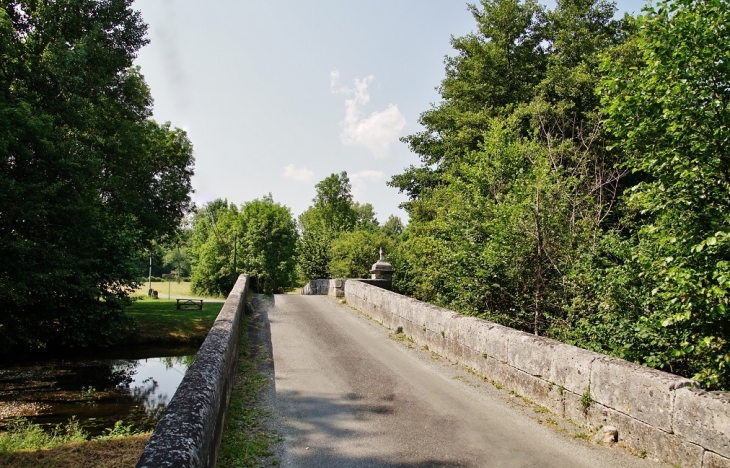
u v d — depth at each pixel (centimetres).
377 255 2677
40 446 800
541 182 965
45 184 1645
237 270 4828
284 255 4950
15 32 1869
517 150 1209
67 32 2014
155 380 1594
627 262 734
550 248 978
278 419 570
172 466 268
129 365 1786
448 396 657
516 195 1017
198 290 5072
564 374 573
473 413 589
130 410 1241
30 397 1341
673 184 600
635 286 728
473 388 693
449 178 1346
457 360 835
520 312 1013
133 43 2191
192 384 421
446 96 2612
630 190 679
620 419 490
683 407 425
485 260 1040
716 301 520
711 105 548
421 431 534
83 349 1991
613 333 738
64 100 1856
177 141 3084
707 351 566
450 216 1223
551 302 970
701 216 575
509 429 538
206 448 351
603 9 2334
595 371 528
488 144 1270
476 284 1050
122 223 2222
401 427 546
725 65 548
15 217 1617
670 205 613
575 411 551
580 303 847
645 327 641
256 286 4681
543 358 612
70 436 953
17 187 1533
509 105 2109
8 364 1725
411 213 2439
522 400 638
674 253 588
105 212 2117
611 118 663
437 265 1521
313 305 1595
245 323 1222
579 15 2255
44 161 1681
